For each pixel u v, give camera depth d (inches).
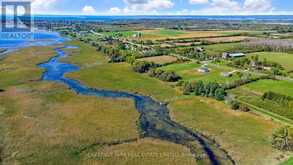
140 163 1893.5
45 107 2812.5
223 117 2632.9
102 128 2385.6
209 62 4810.5
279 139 2102.6
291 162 1908.2
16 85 3523.6
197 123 2512.3
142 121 2561.5
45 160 1904.5
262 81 3587.6
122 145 2122.3
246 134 2304.4
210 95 3161.9
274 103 2790.4
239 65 4468.5
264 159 1959.9
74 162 1893.5
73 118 2568.9
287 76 3833.7
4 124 2406.5
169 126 2466.8
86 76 4050.2
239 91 3267.7
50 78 3919.8
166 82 3823.8
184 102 3038.9
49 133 2269.9
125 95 3297.2
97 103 2974.9
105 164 1875.0
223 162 1927.9
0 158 1903.3
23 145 2078.0
